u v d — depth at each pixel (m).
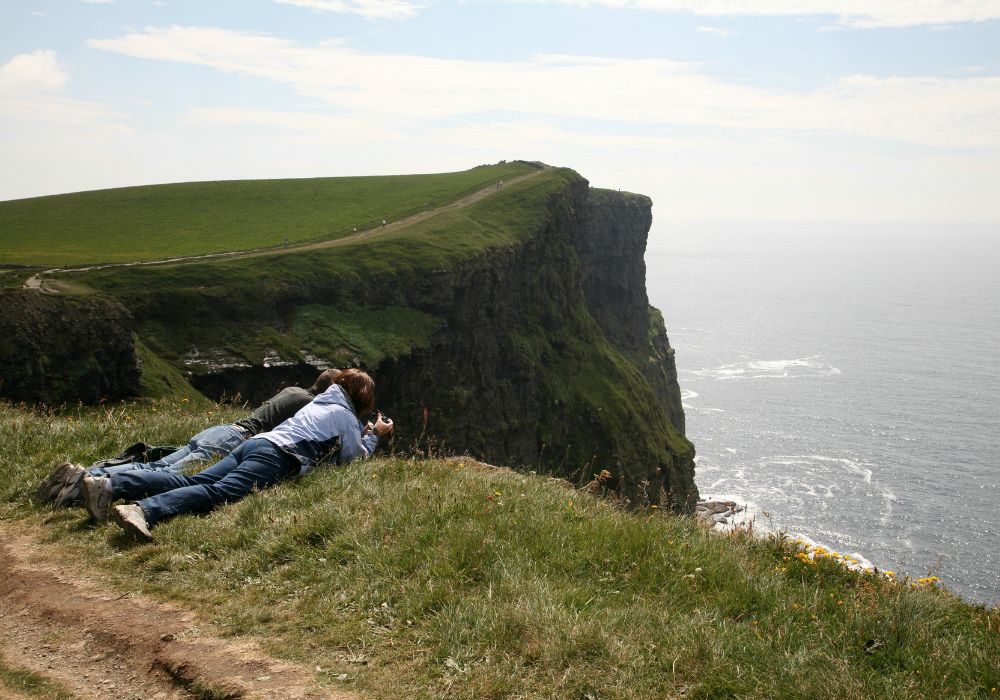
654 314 187.12
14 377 39.44
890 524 118.38
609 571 7.37
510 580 6.80
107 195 128.75
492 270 93.31
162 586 7.05
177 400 45.09
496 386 94.50
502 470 11.20
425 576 6.93
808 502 130.00
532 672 5.65
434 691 5.45
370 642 6.05
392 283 79.94
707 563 7.75
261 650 5.98
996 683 5.89
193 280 69.56
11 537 8.24
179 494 8.48
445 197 126.00
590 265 152.75
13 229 98.56
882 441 178.38
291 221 109.12
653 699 5.40
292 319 72.38
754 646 6.06
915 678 5.97
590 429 101.94
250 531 7.81
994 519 121.50
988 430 190.75
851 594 7.59
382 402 74.50
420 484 8.92
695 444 175.50
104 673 5.80
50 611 6.66
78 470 9.07
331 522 7.83
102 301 45.84
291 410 10.23
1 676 5.70
